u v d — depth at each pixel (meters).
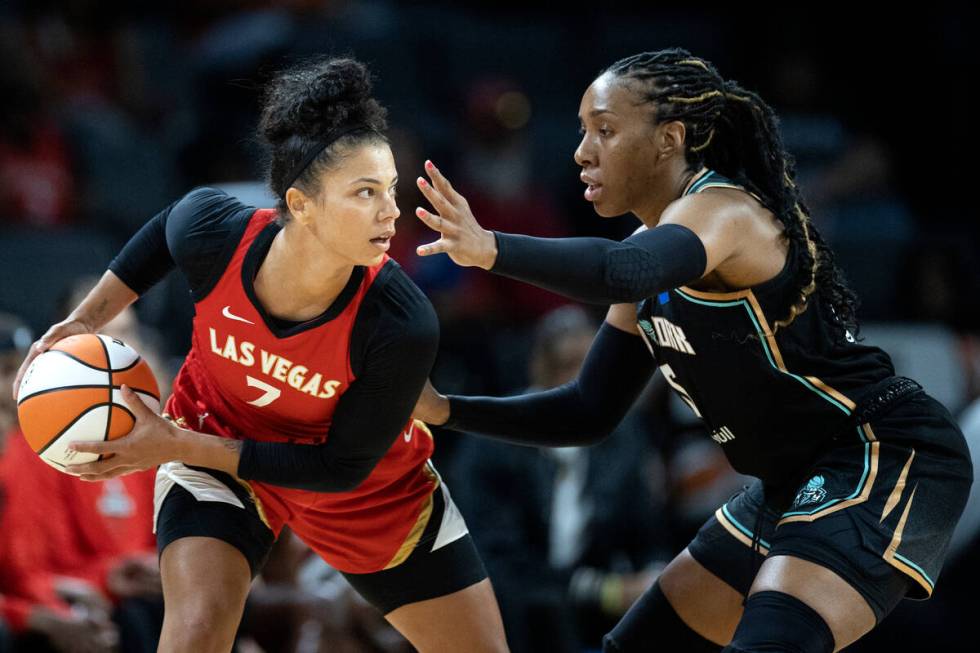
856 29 30.22
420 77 28.02
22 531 14.44
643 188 10.08
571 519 17.28
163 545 9.94
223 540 9.85
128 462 9.61
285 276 9.39
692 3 31.27
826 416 9.98
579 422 11.25
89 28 26.41
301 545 15.86
